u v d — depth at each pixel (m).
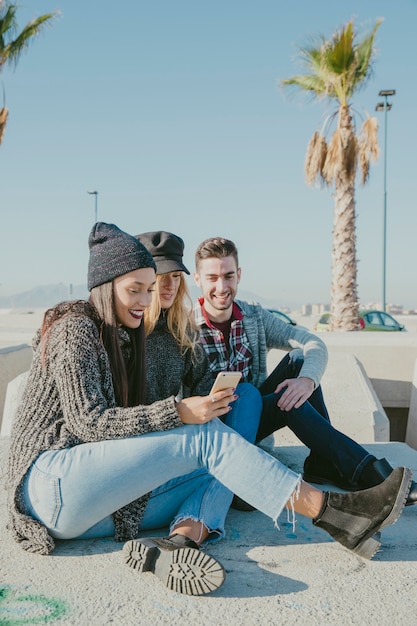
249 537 2.43
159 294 2.70
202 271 3.10
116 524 2.25
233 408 2.76
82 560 2.15
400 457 3.74
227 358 3.19
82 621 1.78
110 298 2.19
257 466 2.05
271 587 2.01
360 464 2.67
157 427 2.03
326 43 15.48
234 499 2.73
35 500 2.10
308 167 16.69
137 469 2.02
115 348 2.19
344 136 15.92
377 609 1.87
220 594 1.96
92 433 2.02
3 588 1.95
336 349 7.31
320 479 3.01
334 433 2.74
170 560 1.94
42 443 2.09
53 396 2.12
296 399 2.78
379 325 17.69
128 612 1.83
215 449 2.06
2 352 6.73
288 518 2.53
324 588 2.00
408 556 2.26
